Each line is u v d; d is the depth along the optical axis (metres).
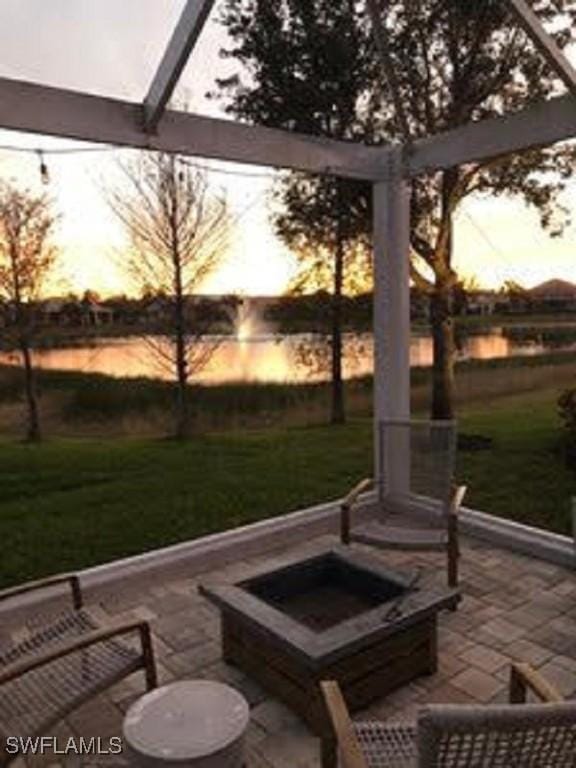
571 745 1.42
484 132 4.14
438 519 4.25
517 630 3.38
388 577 3.05
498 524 4.61
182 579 4.12
